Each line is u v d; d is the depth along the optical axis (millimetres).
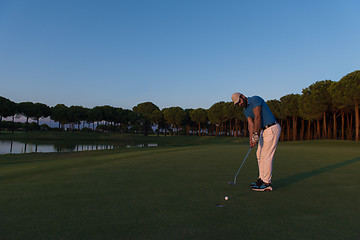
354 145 23812
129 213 2283
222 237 1746
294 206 2547
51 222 2039
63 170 5051
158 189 3301
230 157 7695
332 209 2455
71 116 72312
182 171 4879
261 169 3365
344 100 26969
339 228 1940
